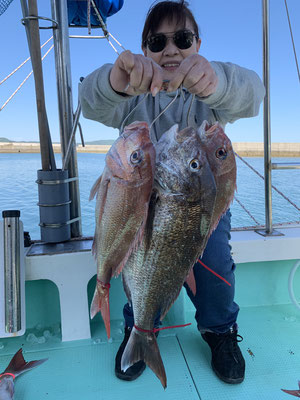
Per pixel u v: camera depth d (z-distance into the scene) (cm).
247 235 212
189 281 115
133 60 97
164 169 103
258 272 216
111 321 201
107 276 107
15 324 163
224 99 132
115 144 104
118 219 103
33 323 195
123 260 102
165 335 186
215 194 105
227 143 109
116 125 173
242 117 153
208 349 173
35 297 195
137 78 98
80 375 154
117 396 142
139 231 100
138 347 115
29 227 513
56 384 149
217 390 144
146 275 109
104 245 105
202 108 169
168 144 105
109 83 120
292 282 216
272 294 218
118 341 181
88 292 203
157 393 143
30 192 759
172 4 148
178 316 197
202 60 101
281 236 207
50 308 197
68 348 175
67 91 204
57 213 193
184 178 101
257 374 154
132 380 150
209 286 151
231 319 157
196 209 103
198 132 108
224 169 109
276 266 217
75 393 143
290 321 198
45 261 177
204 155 103
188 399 139
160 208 104
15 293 163
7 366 159
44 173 188
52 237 193
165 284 108
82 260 180
